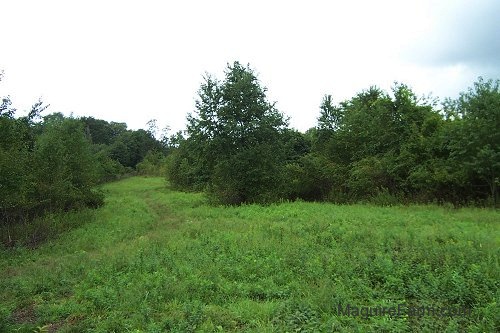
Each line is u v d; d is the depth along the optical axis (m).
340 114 31.98
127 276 9.51
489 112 19.38
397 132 25.78
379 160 25.28
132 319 6.91
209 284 8.31
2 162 14.64
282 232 13.25
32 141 22.11
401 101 26.08
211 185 29.47
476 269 7.79
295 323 6.31
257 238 12.27
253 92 28.08
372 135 27.14
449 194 21.95
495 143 19.34
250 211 21.33
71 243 15.98
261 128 28.09
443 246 9.83
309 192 30.11
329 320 6.21
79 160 27.62
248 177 27.14
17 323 7.48
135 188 53.28
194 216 21.48
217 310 7.13
